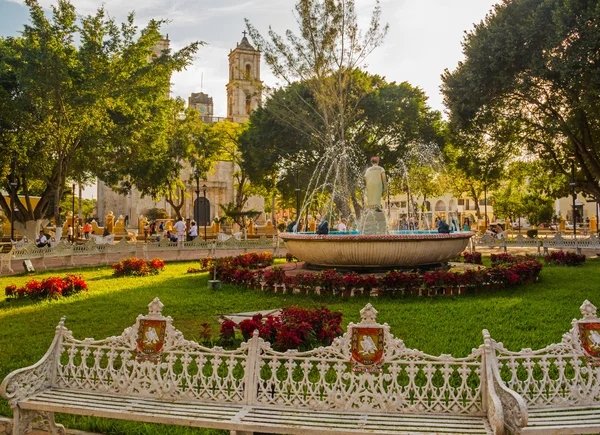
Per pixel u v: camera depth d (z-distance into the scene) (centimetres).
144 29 2102
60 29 1947
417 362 377
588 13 1634
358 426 345
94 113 1973
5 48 2109
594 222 4178
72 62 1917
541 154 2427
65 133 1977
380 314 847
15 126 1981
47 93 1852
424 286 1041
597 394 379
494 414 332
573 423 343
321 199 3447
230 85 6178
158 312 417
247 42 6175
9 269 1580
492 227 3844
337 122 2442
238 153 4444
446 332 713
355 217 2702
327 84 2339
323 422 354
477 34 2042
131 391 406
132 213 5488
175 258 2106
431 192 3778
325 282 1056
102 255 2067
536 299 973
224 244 2184
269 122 3159
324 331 622
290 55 2250
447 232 1205
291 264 1505
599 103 1744
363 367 379
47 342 698
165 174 3578
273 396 387
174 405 386
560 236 1969
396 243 1100
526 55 1884
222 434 412
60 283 1079
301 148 3111
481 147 2483
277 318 634
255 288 1161
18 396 391
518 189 4553
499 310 862
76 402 391
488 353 369
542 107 2070
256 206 6097
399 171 3291
